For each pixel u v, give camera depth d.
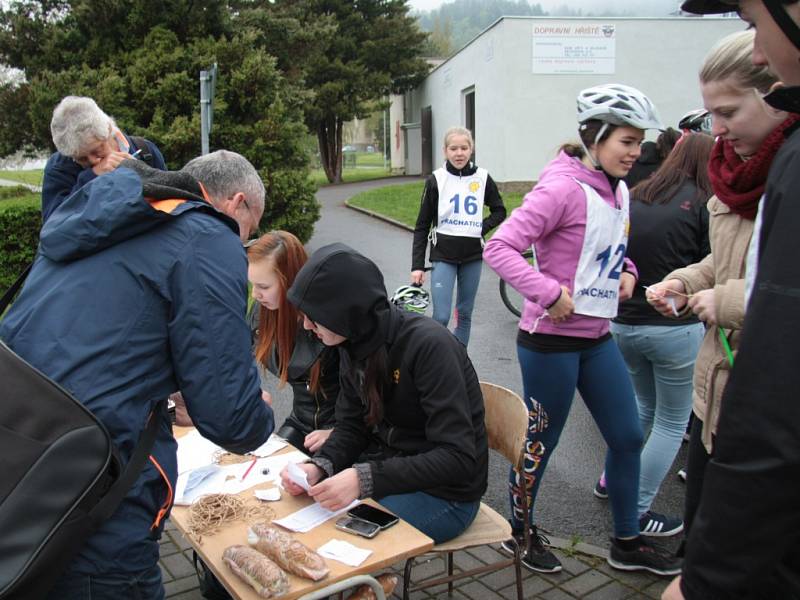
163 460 1.80
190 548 3.40
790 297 1.00
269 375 5.91
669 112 18.89
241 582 1.87
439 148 26.75
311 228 12.19
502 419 2.82
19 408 1.52
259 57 11.38
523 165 18.83
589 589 3.02
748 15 1.16
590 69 18.55
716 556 1.07
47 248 1.75
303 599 1.77
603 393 2.95
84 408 1.57
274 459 2.65
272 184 11.38
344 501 2.16
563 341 2.86
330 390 3.15
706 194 3.18
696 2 1.38
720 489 1.06
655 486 3.35
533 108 18.61
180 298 1.73
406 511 2.45
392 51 28.05
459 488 2.46
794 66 1.12
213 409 1.78
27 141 12.14
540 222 2.74
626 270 3.14
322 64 26.11
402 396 2.43
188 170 2.50
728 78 1.82
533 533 3.16
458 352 2.47
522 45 18.33
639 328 3.24
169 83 10.85
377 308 2.29
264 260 2.92
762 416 1.00
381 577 2.16
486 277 10.04
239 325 1.81
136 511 1.71
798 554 1.15
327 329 2.29
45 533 1.46
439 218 5.61
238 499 2.30
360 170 40.47
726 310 1.96
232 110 11.74
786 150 1.09
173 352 1.76
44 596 1.52
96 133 3.90
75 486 1.51
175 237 1.76
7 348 1.58
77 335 1.67
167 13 11.45
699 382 2.18
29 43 11.72
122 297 1.70
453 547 2.48
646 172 4.00
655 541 3.32
